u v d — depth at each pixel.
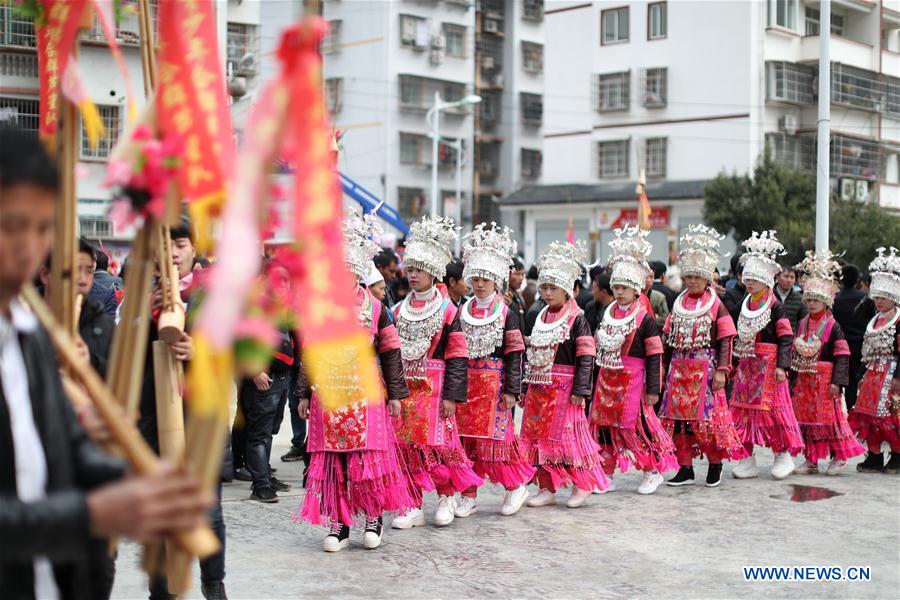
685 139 36.50
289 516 7.89
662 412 9.51
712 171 35.91
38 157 2.22
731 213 32.47
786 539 7.46
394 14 41.03
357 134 41.84
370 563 6.67
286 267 2.20
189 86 2.58
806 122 36.59
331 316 2.12
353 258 6.82
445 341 7.61
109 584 3.69
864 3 37.62
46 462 2.37
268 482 8.36
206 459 2.16
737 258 12.00
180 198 2.57
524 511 8.38
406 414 7.55
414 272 7.59
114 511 2.10
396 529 7.68
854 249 29.67
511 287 12.37
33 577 2.37
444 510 7.80
